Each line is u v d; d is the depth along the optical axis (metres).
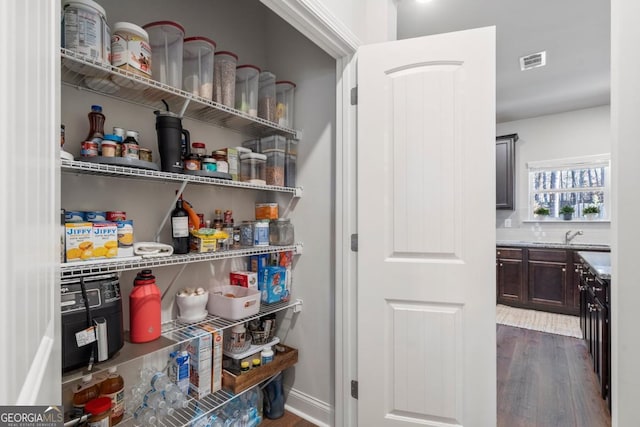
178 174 1.32
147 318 1.29
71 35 1.04
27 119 0.31
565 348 2.97
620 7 0.88
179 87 1.37
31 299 0.32
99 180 1.30
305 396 1.93
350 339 1.70
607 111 4.25
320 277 1.89
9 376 0.25
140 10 1.44
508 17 2.40
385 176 1.58
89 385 1.23
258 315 1.68
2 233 0.24
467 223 1.45
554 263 4.09
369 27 1.73
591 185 4.40
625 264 0.87
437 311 1.50
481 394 1.43
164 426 1.35
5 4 0.25
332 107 1.85
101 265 1.08
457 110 1.47
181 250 1.39
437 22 2.45
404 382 1.55
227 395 1.55
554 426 1.87
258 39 2.07
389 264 1.57
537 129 4.71
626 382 0.87
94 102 1.29
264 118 1.84
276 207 1.93
